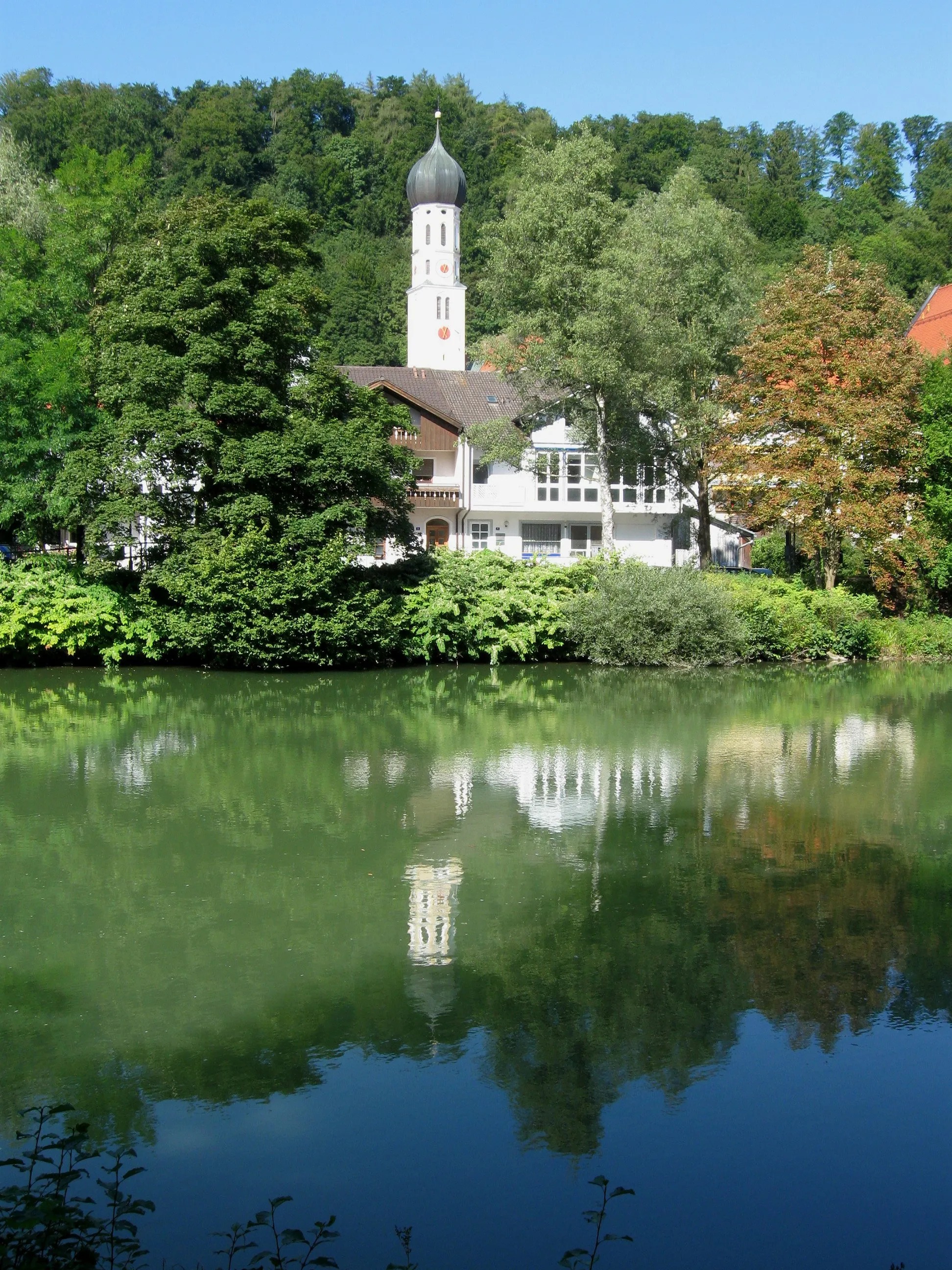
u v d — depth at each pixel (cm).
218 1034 880
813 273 3972
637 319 3703
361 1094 795
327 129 10831
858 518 3616
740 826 1480
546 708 2517
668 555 5381
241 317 3019
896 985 970
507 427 4194
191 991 959
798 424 3806
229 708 2495
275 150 10150
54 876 1263
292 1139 741
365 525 3186
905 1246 641
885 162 10181
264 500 2969
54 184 3616
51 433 3083
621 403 4006
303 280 3086
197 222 3042
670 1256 630
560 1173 706
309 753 1964
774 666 3462
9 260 3266
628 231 3953
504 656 3434
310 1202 676
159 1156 722
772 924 1113
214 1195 681
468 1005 930
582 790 1683
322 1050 856
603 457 4119
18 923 1119
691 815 1533
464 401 5319
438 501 4953
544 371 3953
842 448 3719
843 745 2064
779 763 1888
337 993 954
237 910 1152
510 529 5200
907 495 3903
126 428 2845
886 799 1628
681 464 4312
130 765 1848
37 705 2522
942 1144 739
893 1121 764
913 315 4356
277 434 3020
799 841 1406
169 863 1309
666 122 10306
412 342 7694
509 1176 703
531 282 3947
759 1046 864
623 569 3519
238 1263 616
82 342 3169
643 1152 729
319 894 1200
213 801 1605
